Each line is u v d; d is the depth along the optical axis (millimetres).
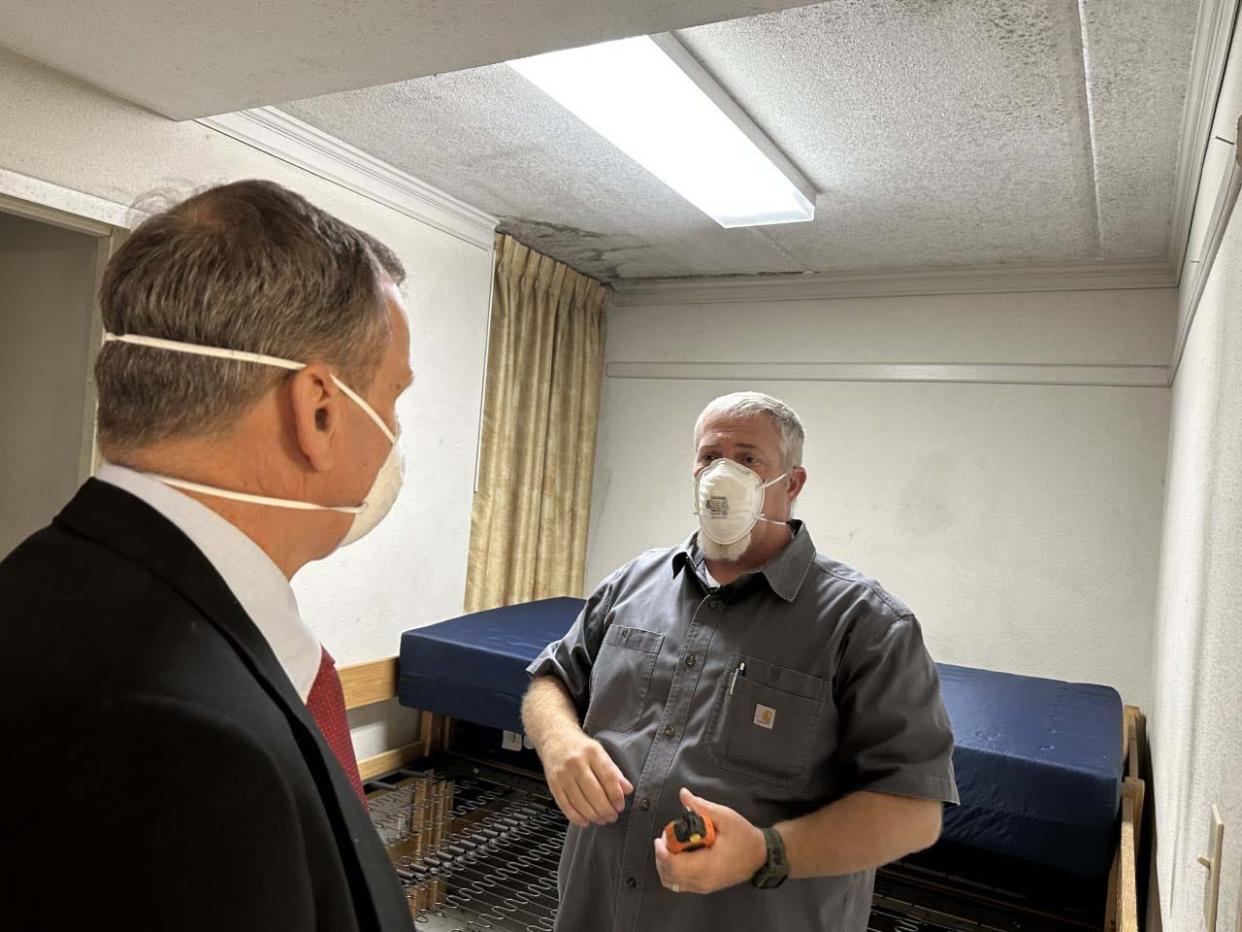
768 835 1098
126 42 1714
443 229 3145
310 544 670
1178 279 3027
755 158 2367
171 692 456
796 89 2045
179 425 564
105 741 432
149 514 544
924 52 1834
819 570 1339
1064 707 2625
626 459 4172
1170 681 2076
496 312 3488
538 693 1502
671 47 1848
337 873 524
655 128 2223
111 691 446
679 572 1466
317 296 586
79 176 1983
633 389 4172
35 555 526
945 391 3535
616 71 1937
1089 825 1967
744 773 1217
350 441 642
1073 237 2969
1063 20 1667
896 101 2070
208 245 563
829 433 3738
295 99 1984
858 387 3693
